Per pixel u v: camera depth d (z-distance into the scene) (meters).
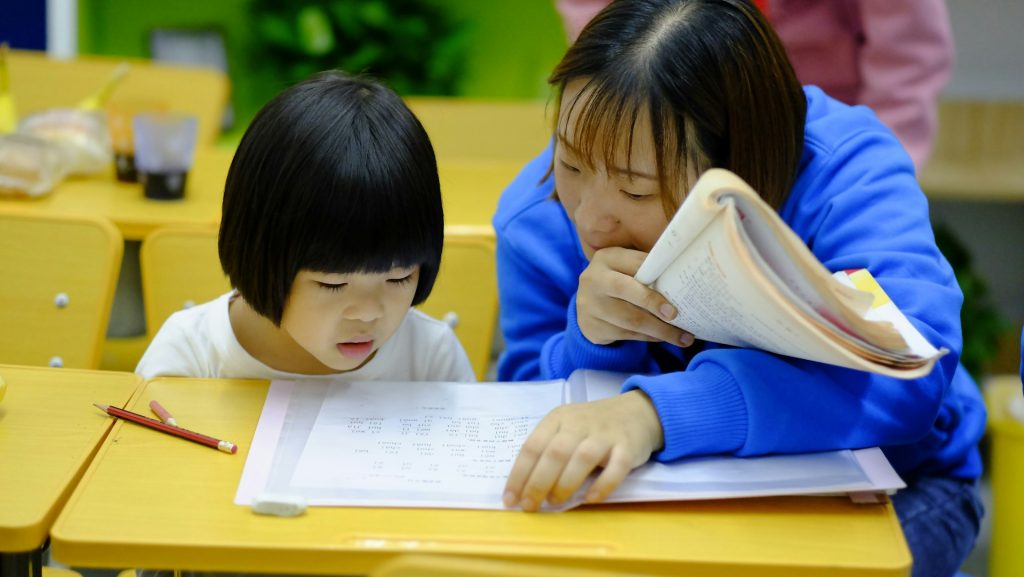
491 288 1.73
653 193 1.14
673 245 0.99
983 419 1.43
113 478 1.03
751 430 1.08
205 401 1.21
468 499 1.01
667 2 1.15
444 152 2.58
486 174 2.40
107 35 4.00
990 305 3.27
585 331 1.25
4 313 1.72
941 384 1.14
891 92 2.05
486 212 2.14
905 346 0.97
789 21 2.01
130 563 0.93
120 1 3.97
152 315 1.76
